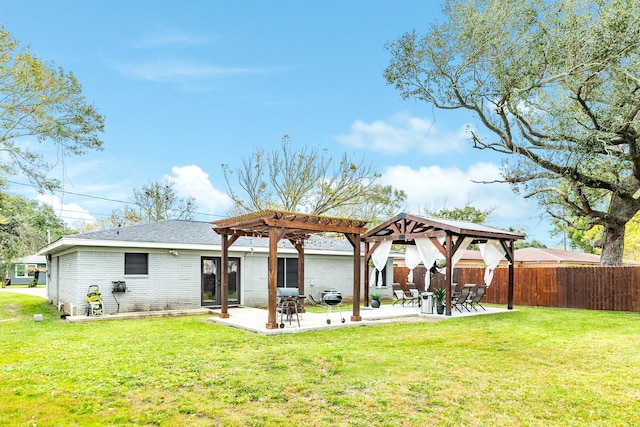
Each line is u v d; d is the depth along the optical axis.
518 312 14.80
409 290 17.50
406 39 14.14
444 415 4.77
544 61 12.68
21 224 23.53
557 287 16.92
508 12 12.67
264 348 8.03
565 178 15.31
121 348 7.93
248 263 16.50
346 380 5.96
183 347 8.05
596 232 25.98
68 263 14.48
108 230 14.39
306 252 17.75
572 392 5.56
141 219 33.69
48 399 5.13
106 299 13.41
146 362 6.83
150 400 5.14
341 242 20.95
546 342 8.95
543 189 16.50
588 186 15.33
